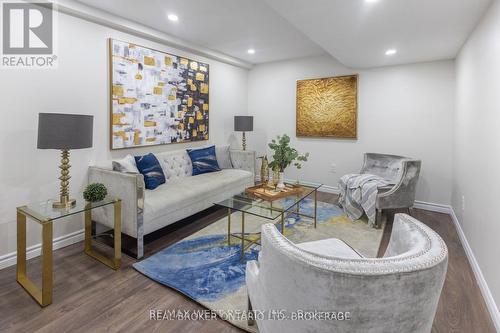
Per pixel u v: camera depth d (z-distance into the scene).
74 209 2.20
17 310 1.85
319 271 0.94
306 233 3.12
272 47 4.29
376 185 3.38
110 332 1.67
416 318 0.98
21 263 2.19
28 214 2.06
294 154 3.14
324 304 0.96
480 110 2.42
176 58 3.96
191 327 1.71
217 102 4.83
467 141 2.93
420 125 4.10
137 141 3.50
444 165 3.97
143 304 1.92
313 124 4.91
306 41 3.99
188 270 2.33
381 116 4.38
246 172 4.23
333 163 4.84
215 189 3.52
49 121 2.15
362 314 0.93
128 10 2.92
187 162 4.02
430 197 4.09
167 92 3.87
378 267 0.92
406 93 4.16
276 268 1.11
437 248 1.05
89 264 2.45
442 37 2.94
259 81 5.43
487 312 1.89
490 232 2.02
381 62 4.04
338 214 3.74
